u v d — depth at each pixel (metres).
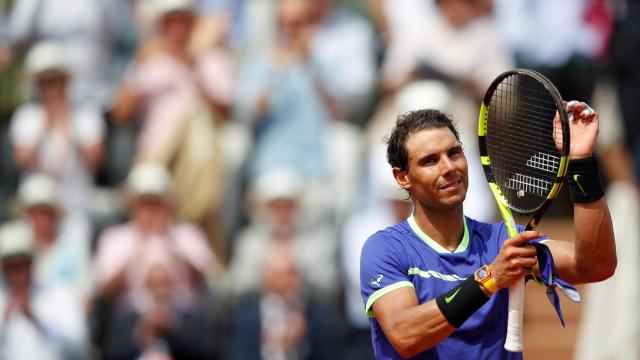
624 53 36.09
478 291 15.89
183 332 34.81
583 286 37.56
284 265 34.72
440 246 17.33
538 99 18.41
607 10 39.09
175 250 35.47
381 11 39.91
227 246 38.41
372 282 17.14
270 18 40.59
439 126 16.98
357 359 34.16
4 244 33.75
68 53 40.16
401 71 38.09
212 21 39.19
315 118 38.28
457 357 16.92
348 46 39.66
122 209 38.47
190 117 38.19
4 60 40.28
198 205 37.91
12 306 33.78
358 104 39.44
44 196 36.00
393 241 17.34
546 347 36.84
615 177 36.34
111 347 34.66
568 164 16.80
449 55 37.72
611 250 16.89
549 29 39.38
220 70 38.59
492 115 18.47
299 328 34.44
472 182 35.66
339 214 36.88
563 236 38.56
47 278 35.69
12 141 39.06
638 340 34.25
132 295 34.94
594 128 16.95
